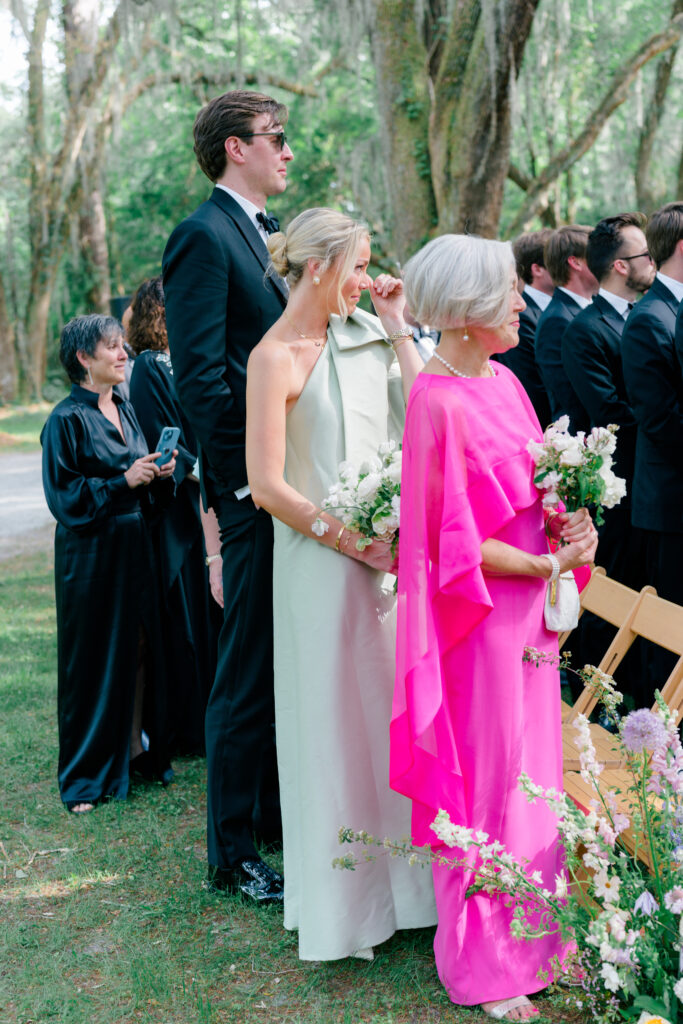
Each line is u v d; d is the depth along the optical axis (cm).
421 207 1465
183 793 409
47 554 994
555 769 264
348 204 2216
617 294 437
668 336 381
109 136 2233
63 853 358
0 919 315
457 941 252
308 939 271
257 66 1956
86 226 2453
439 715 251
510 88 1323
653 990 232
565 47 1532
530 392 529
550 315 481
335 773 272
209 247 309
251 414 276
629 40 1603
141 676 420
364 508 266
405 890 285
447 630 252
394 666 284
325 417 281
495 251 247
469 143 1373
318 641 274
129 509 404
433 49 1497
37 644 647
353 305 284
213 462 312
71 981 280
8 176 2623
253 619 311
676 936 227
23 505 1341
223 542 319
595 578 365
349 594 275
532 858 257
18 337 2709
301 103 2088
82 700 402
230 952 288
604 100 1619
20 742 467
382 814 282
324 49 1769
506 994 250
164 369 445
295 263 279
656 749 238
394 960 279
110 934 303
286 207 2302
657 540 409
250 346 318
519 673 254
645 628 325
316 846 272
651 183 1845
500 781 253
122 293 2609
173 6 1683
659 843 243
